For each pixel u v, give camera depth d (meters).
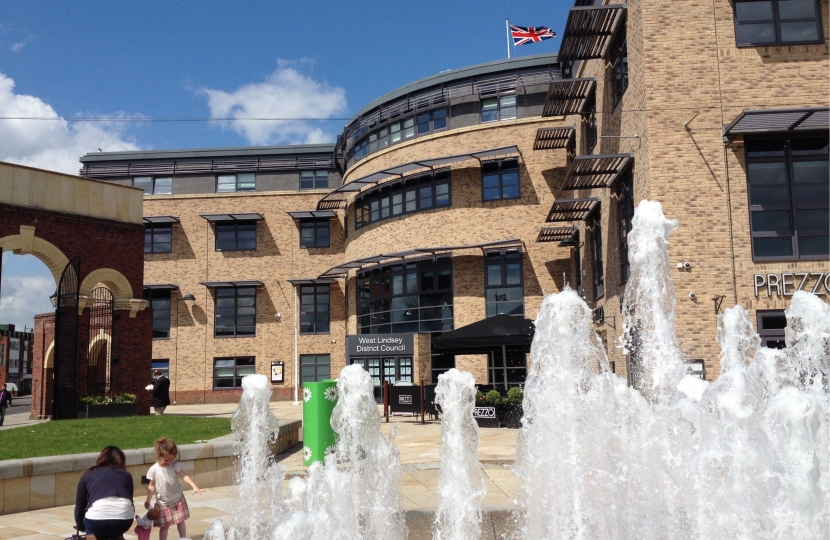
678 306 14.91
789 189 15.29
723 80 15.68
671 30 15.92
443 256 30.00
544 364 6.79
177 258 39.81
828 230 15.09
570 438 6.61
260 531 7.64
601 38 19.28
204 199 40.16
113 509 5.72
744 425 5.53
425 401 20.45
